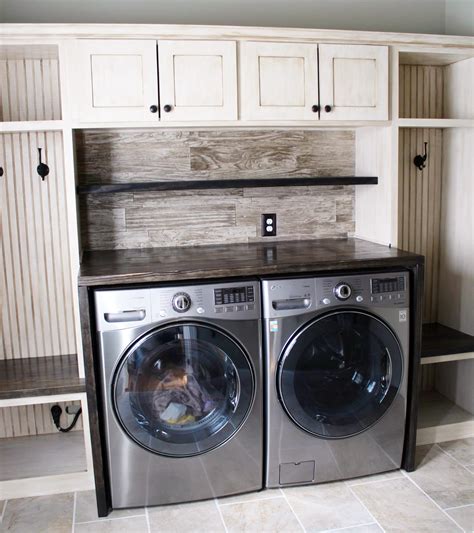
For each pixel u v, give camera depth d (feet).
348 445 8.67
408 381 8.90
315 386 8.37
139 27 8.27
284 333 8.05
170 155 9.94
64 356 9.82
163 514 8.10
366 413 8.63
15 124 8.30
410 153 10.80
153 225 10.06
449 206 10.82
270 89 8.84
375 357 8.59
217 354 7.91
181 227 10.16
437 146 10.91
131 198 9.91
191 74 8.57
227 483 8.31
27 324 9.78
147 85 8.47
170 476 8.09
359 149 10.53
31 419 9.95
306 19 10.30
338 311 8.21
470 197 10.22
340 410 8.55
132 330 7.58
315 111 9.01
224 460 8.21
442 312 11.19
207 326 7.77
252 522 7.87
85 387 8.29
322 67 8.96
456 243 10.68
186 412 8.01
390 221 9.59
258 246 10.07
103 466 8.00
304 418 8.30
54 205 9.57
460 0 10.42
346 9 10.43
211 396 8.07
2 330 9.71
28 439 9.82
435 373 11.46
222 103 8.71
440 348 9.61
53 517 8.05
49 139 9.41
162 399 7.89
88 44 8.27
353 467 8.79
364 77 9.14
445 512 8.02
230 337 7.88
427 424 9.97
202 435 8.04
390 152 9.45
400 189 10.84
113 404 7.73
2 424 9.89
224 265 8.13
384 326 8.46
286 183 9.58
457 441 10.01
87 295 7.56
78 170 9.64
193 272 7.86
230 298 7.83
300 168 10.49
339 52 8.99
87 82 8.34
